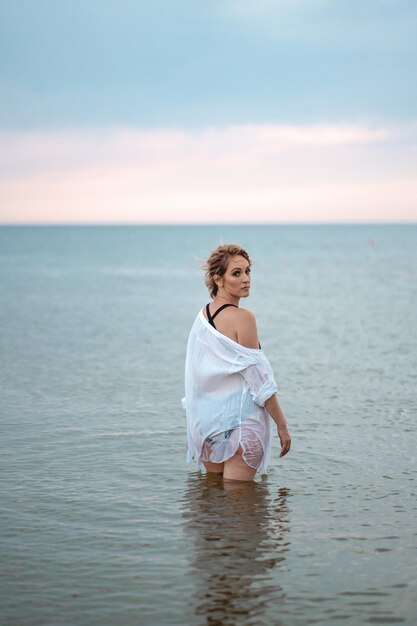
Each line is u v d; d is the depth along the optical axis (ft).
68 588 11.73
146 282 110.22
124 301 75.36
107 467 18.33
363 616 10.84
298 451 19.76
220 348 16.98
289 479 17.44
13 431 21.79
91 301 74.90
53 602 11.27
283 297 81.66
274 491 16.60
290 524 14.55
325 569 12.43
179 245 389.80
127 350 40.34
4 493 16.34
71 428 22.20
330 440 20.90
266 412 17.40
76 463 18.63
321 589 11.69
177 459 19.02
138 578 12.10
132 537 13.85
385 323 54.13
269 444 17.57
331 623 10.64
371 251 291.38
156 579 12.07
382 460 18.95
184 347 41.73
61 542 13.58
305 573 12.28
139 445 20.31
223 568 12.47
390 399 26.63
